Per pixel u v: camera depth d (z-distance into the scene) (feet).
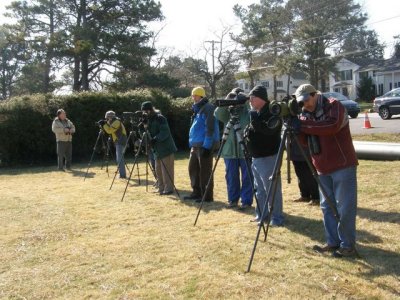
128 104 53.52
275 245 16.11
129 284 13.34
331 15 165.78
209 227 18.90
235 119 18.45
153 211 22.33
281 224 18.66
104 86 105.81
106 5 99.71
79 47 93.56
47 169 43.78
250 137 17.81
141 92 56.75
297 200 22.86
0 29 103.50
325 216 15.10
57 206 24.48
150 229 19.02
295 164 21.89
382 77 170.50
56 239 18.17
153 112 26.21
